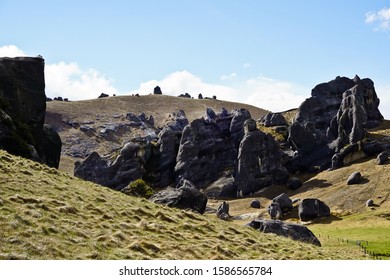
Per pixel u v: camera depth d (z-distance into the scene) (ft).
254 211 459.73
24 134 258.98
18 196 117.91
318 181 495.00
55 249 93.45
